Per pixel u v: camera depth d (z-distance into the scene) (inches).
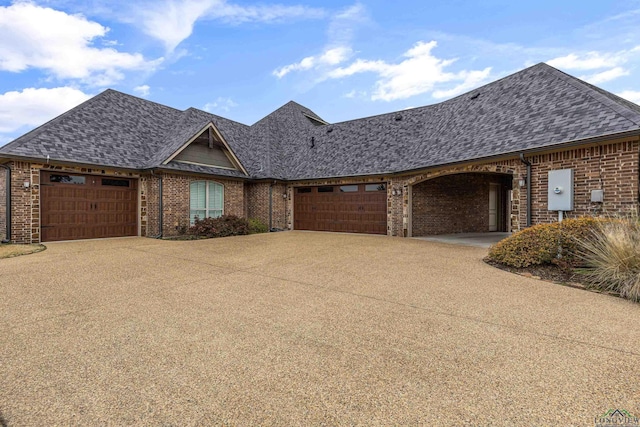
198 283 259.0
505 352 139.8
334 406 103.0
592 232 282.5
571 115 409.4
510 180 738.2
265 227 735.7
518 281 265.9
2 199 496.4
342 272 300.2
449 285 253.6
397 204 642.2
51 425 94.3
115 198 581.9
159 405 103.6
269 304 206.1
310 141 848.9
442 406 102.6
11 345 146.2
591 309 195.9
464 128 571.2
